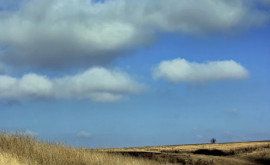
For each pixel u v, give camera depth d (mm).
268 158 45594
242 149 56281
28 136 17531
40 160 16078
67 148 18500
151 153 37906
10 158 14047
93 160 18719
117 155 22172
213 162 36406
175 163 30516
